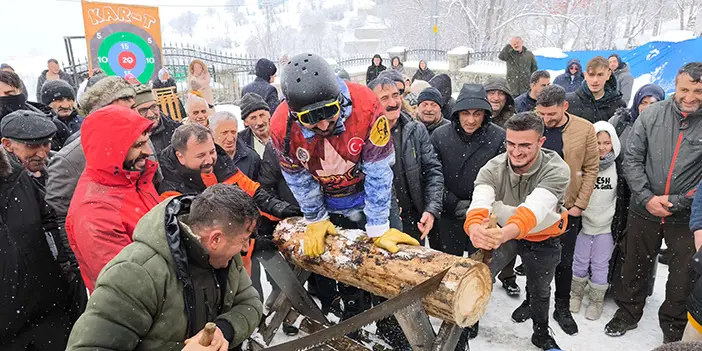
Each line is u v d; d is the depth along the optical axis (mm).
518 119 2291
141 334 1400
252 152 3121
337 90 1725
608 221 3156
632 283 3010
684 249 2777
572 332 3070
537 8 26062
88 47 8195
